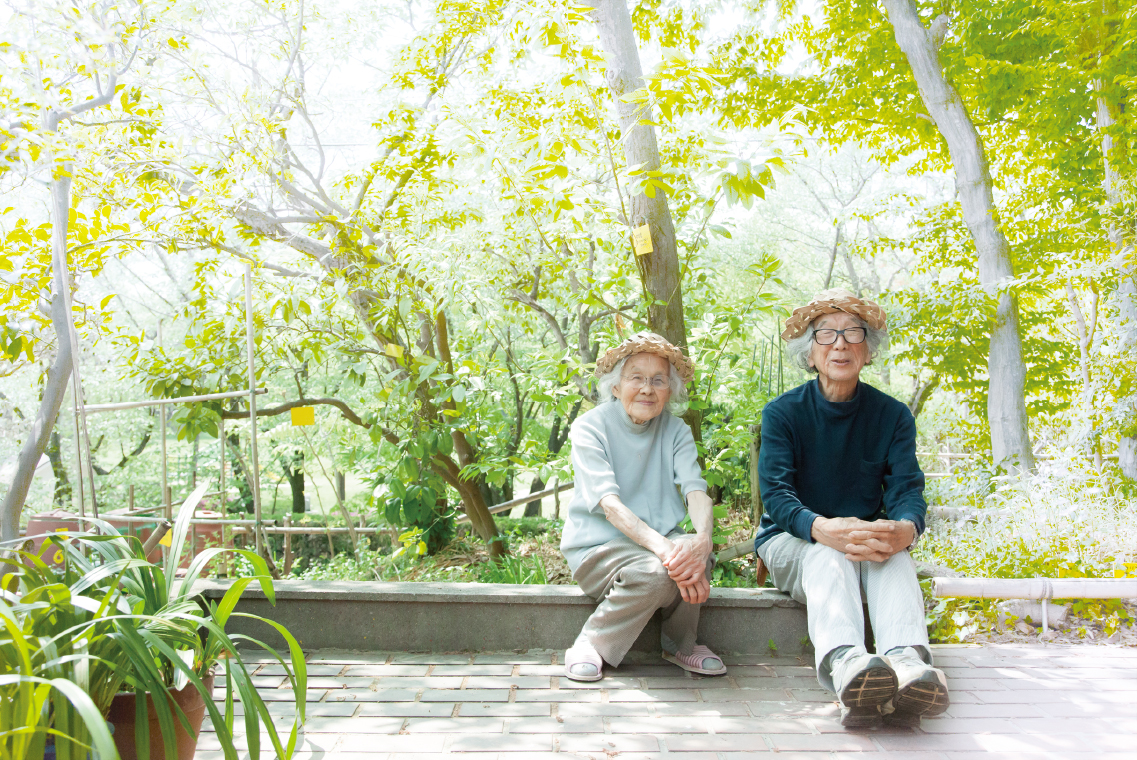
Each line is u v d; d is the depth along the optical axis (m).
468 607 2.62
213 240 4.63
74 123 3.97
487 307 4.41
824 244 14.53
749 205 2.69
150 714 1.51
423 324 5.37
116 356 4.62
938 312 5.08
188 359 4.68
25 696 1.17
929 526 3.50
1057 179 5.99
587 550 2.48
